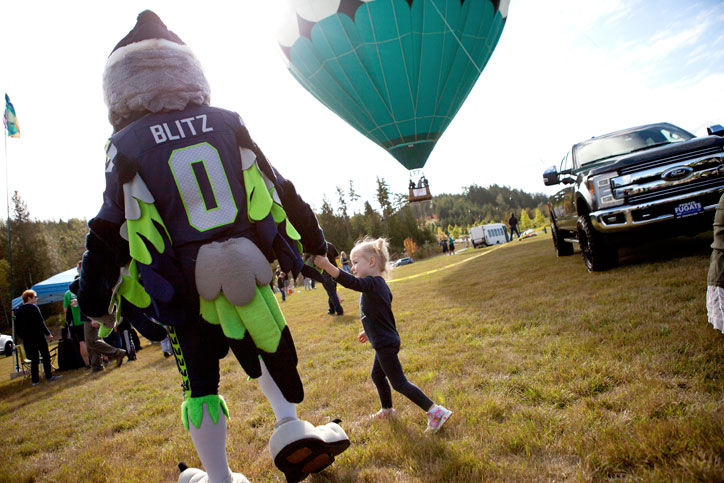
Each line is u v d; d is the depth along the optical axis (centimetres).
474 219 13988
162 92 158
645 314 383
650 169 576
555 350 344
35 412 538
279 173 187
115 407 477
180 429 350
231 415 348
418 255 5712
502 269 999
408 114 1188
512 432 221
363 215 6962
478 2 1060
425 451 222
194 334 163
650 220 562
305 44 1097
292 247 178
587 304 468
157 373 650
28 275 5275
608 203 596
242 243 156
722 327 277
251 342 156
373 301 268
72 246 7119
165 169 152
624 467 178
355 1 1017
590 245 646
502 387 289
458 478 191
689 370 252
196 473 198
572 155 780
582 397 252
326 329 717
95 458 314
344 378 385
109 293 156
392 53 1071
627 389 245
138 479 261
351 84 1138
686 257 604
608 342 330
